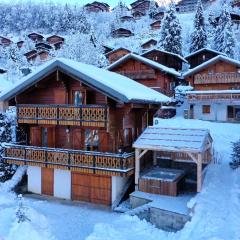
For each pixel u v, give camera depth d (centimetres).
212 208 1498
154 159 2128
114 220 1625
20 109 1994
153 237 1422
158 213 1527
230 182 1778
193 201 1511
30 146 2011
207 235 1298
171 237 1391
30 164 1992
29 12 13500
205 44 5909
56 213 1736
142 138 1809
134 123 2102
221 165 2016
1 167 2178
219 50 5572
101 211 1758
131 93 1727
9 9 13850
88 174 1894
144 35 8225
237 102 3500
